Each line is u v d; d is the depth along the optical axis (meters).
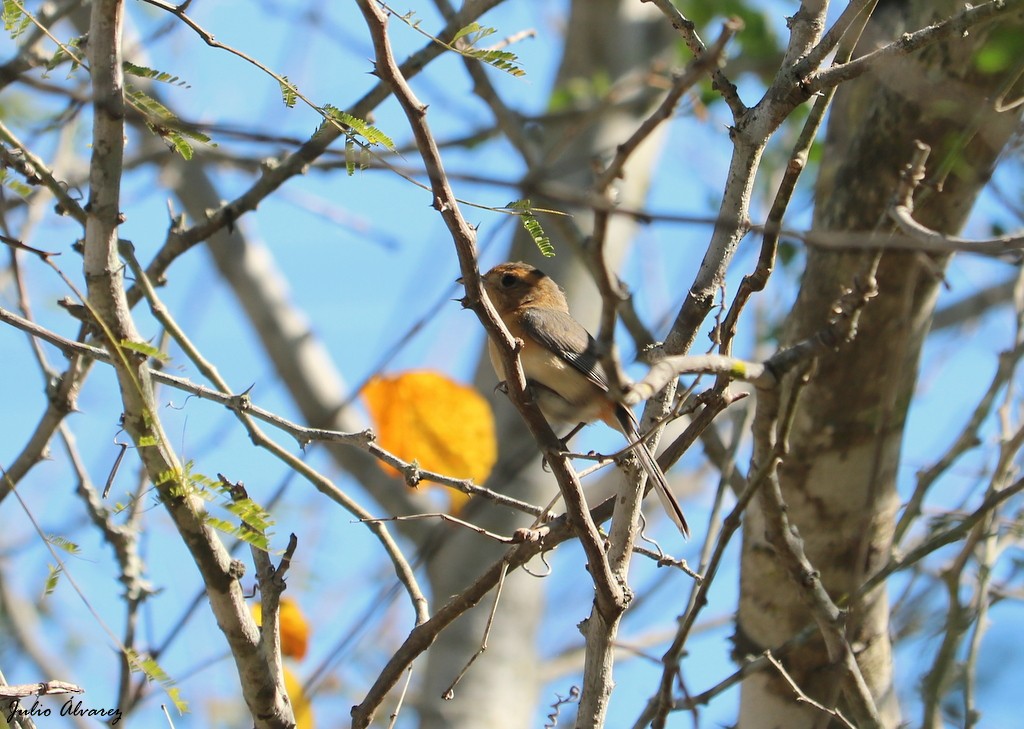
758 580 11.19
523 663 14.67
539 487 14.87
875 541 11.00
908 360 10.56
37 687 7.60
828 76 7.50
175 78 7.61
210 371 9.79
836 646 9.02
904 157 10.10
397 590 10.06
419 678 16.03
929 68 9.68
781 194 7.50
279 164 10.95
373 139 7.38
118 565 10.36
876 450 9.10
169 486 7.52
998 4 7.25
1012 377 10.91
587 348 12.40
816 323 10.62
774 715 11.07
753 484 8.34
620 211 5.49
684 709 9.21
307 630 10.71
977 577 10.62
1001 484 10.00
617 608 7.77
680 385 10.20
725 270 7.84
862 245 6.93
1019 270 10.99
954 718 10.87
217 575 7.74
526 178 5.66
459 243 6.85
